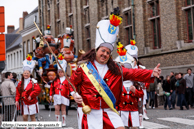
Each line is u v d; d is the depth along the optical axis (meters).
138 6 22.69
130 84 6.97
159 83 16.94
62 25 35.84
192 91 15.84
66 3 35.16
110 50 4.71
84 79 4.66
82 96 4.68
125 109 6.90
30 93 9.07
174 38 19.19
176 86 15.19
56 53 17.17
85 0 32.16
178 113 13.02
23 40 48.38
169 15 19.56
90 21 29.95
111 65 4.66
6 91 9.77
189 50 17.95
